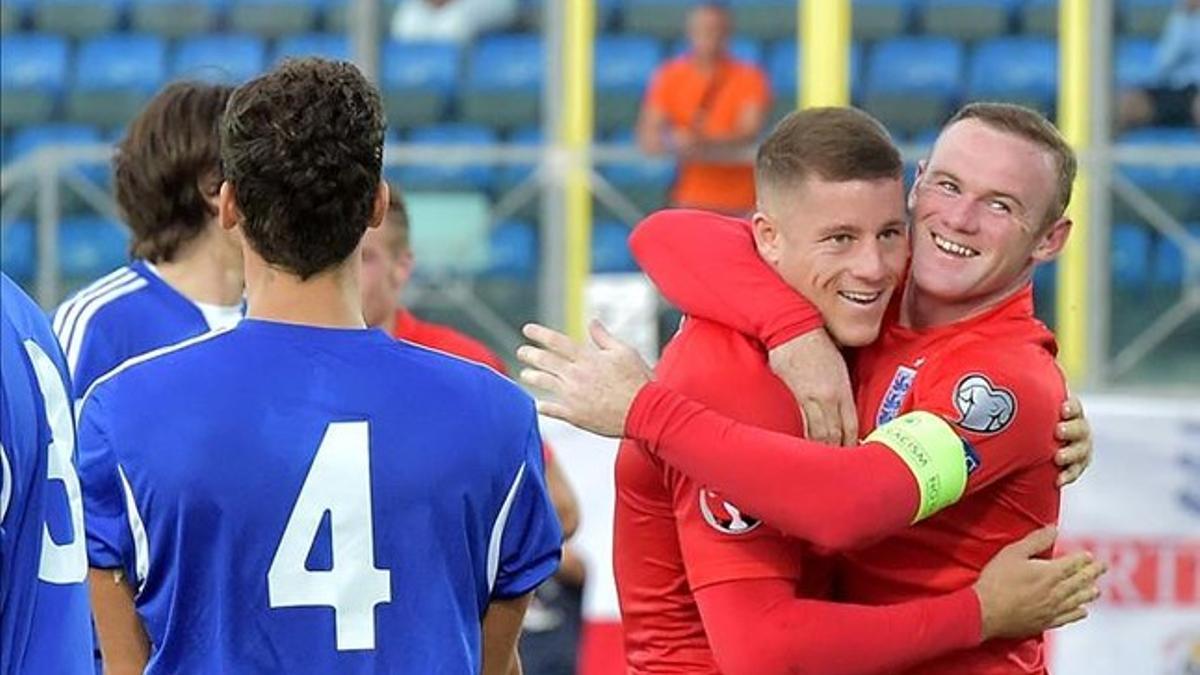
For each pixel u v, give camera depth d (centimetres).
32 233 1634
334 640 627
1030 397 677
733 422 666
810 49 1764
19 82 2112
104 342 890
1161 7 1783
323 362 639
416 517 635
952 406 673
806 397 675
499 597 669
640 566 722
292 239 633
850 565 711
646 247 714
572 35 1742
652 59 1980
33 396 582
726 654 677
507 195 1641
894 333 707
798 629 669
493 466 648
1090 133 1680
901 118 1964
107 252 1648
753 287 686
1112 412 1405
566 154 1647
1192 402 1438
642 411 669
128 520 634
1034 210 682
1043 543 697
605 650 1386
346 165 632
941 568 697
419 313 1612
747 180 1670
